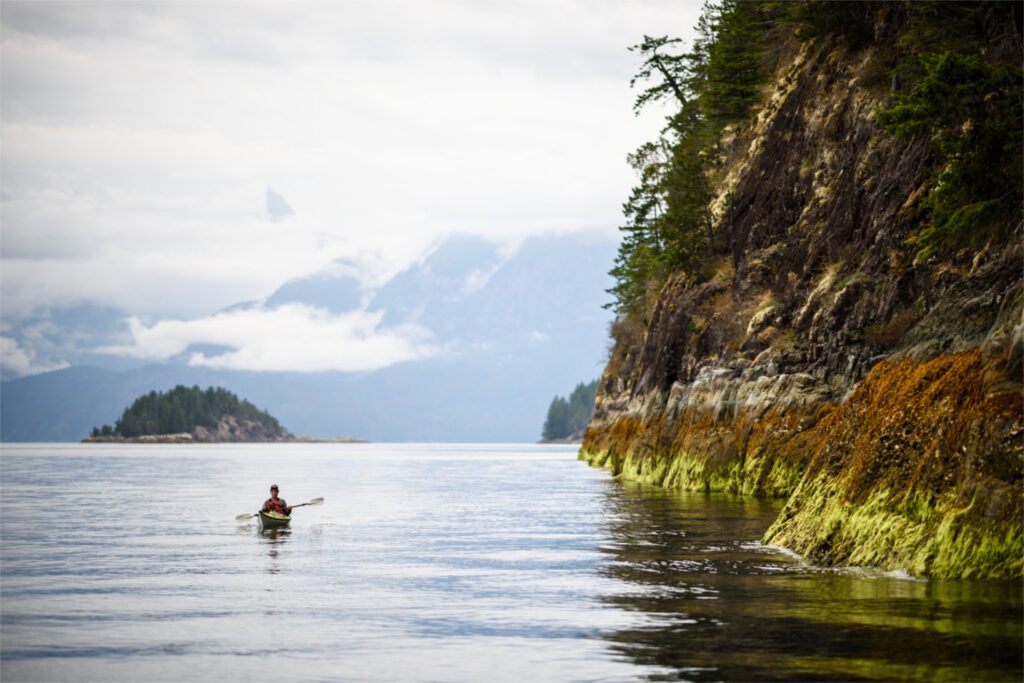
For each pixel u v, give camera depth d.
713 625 18.42
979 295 29.00
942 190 29.33
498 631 18.67
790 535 28.31
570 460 146.12
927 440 23.61
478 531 37.03
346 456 189.75
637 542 31.45
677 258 73.38
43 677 15.80
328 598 22.45
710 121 78.94
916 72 45.59
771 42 76.50
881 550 23.36
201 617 20.34
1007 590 20.27
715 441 52.59
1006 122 27.75
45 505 51.78
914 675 14.68
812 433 44.50
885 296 43.38
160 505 51.78
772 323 52.91
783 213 59.59
